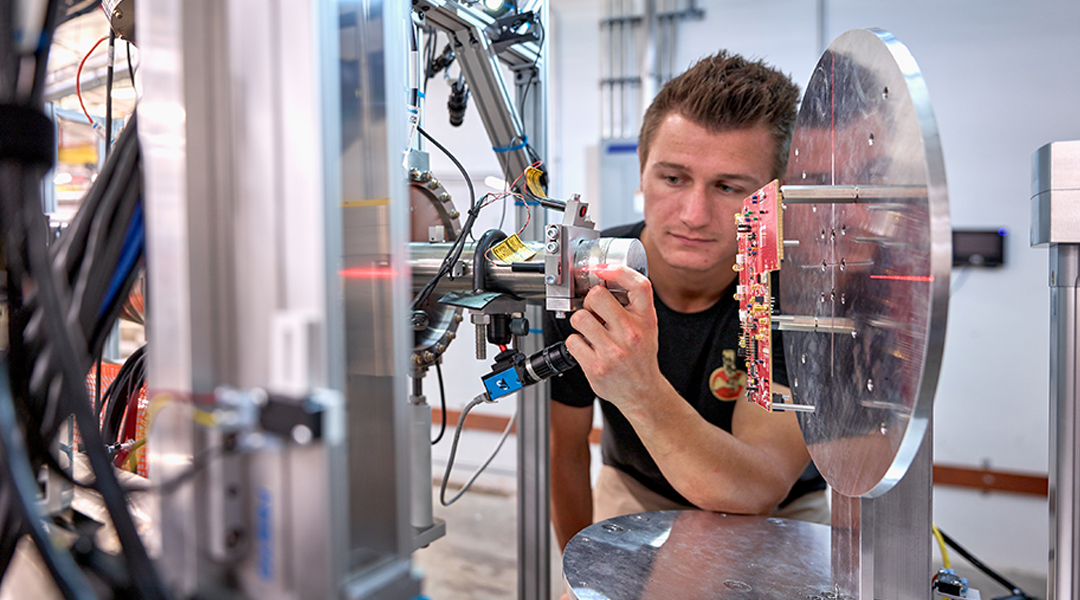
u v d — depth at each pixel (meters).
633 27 3.12
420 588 0.36
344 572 0.29
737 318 1.04
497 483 3.14
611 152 3.07
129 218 0.41
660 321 1.08
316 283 0.29
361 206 0.36
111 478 0.30
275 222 0.30
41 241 0.31
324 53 0.29
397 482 0.35
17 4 0.32
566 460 1.27
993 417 2.65
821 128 0.57
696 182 0.90
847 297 0.51
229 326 0.32
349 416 0.37
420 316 0.76
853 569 0.54
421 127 0.84
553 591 2.04
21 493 0.28
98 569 0.35
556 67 3.30
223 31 0.31
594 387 0.74
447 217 0.86
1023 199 2.58
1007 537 2.59
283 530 0.30
